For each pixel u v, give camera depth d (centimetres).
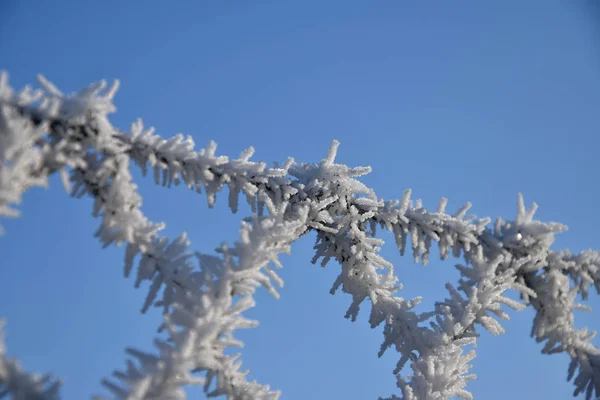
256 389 42
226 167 44
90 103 41
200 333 39
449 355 45
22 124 39
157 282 41
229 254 40
